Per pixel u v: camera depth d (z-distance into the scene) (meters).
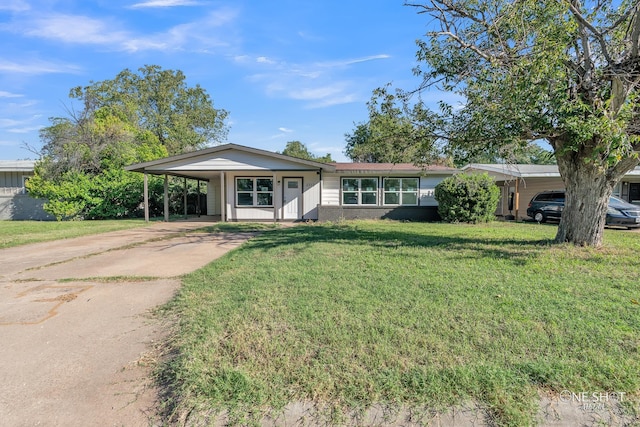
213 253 8.11
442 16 7.30
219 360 2.86
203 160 15.98
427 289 4.64
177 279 5.68
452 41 7.43
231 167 15.93
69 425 2.24
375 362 2.77
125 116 23.92
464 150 8.12
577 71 6.75
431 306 3.97
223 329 3.45
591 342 3.06
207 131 39.44
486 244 8.29
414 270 5.71
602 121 5.17
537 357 2.81
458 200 15.25
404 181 17.64
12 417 2.30
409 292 4.51
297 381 2.55
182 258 7.51
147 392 2.57
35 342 3.42
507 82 6.07
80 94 26.75
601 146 5.86
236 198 17.75
